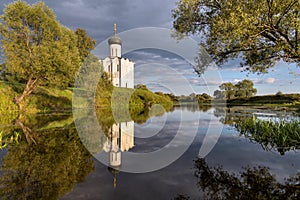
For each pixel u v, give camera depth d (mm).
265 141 5184
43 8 14359
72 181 2781
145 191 2484
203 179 2854
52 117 11398
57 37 14805
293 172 3059
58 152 4355
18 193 2420
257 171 3121
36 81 14703
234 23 4637
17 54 12961
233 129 7094
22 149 4602
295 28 4746
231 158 3814
